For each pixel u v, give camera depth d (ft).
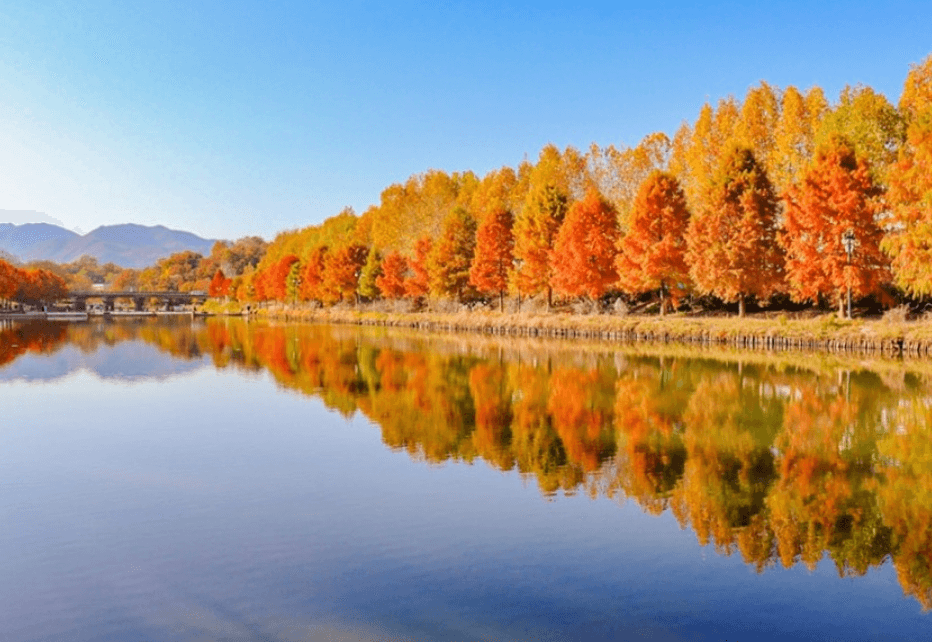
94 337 214.07
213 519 42.34
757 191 150.92
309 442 63.21
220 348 167.12
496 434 65.31
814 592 32.07
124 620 29.68
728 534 39.27
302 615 29.86
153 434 67.21
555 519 41.83
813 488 47.52
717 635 28.12
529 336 188.34
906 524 40.65
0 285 451.53
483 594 31.71
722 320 155.63
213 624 29.25
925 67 136.05
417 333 211.82
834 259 133.28
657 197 165.68
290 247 558.97
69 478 51.78
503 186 300.81
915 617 29.63
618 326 172.14
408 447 60.80
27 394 93.45
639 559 35.76
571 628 28.58
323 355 142.92
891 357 117.50
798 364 111.04
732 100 225.35
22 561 36.06
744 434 64.03
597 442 61.67
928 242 113.19
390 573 34.09
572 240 180.86
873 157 154.10
